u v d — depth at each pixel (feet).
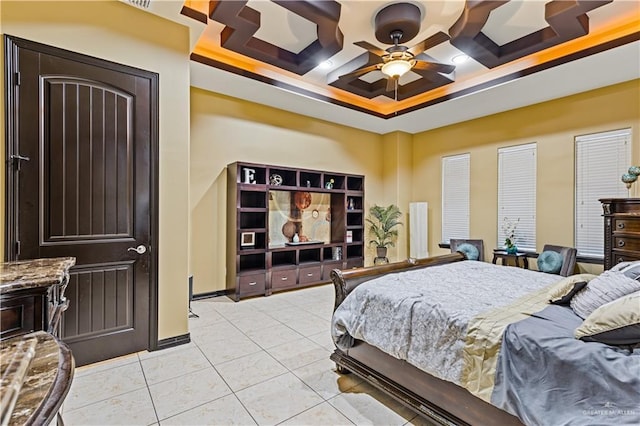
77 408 6.86
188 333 10.23
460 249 18.01
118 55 9.00
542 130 16.26
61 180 8.24
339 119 19.65
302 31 12.01
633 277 6.53
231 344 10.14
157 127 9.64
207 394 7.43
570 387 4.50
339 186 20.07
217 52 13.16
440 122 20.01
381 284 8.27
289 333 11.08
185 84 10.18
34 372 2.77
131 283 9.27
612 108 14.02
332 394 7.48
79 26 8.46
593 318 5.01
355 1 10.02
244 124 16.56
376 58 12.87
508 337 5.32
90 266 8.64
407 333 6.69
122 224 9.10
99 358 8.79
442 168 20.93
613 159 14.05
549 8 10.11
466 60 13.73
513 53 12.25
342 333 8.15
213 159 15.61
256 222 16.92
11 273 5.04
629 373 4.21
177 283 10.03
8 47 7.62
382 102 18.81
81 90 8.50
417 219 21.31
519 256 15.97
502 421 5.27
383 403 7.15
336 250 19.17
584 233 14.88
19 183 7.73
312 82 16.15
